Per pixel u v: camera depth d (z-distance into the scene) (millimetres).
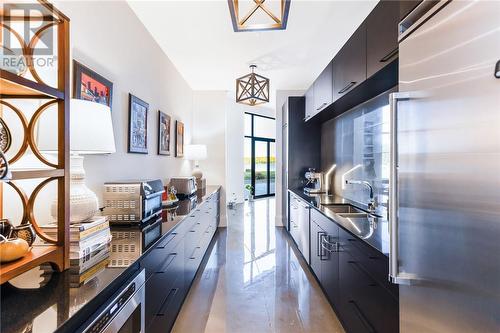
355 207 2844
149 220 2152
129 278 1229
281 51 3477
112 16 2211
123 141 2412
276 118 5375
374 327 1464
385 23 1757
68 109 1135
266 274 3104
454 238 880
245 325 2146
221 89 5250
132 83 2586
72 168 1379
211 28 2887
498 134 736
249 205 7723
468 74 828
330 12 2570
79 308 857
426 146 997
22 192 1108
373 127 2678
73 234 1168
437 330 959
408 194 1073
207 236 3723
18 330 741
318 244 2719
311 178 4262
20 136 1328
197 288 2752
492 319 763
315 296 2602
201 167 5301
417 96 1046
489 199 762
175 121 4027
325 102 3160
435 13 973
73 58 1742
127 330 1181
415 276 1050
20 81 904
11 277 862
